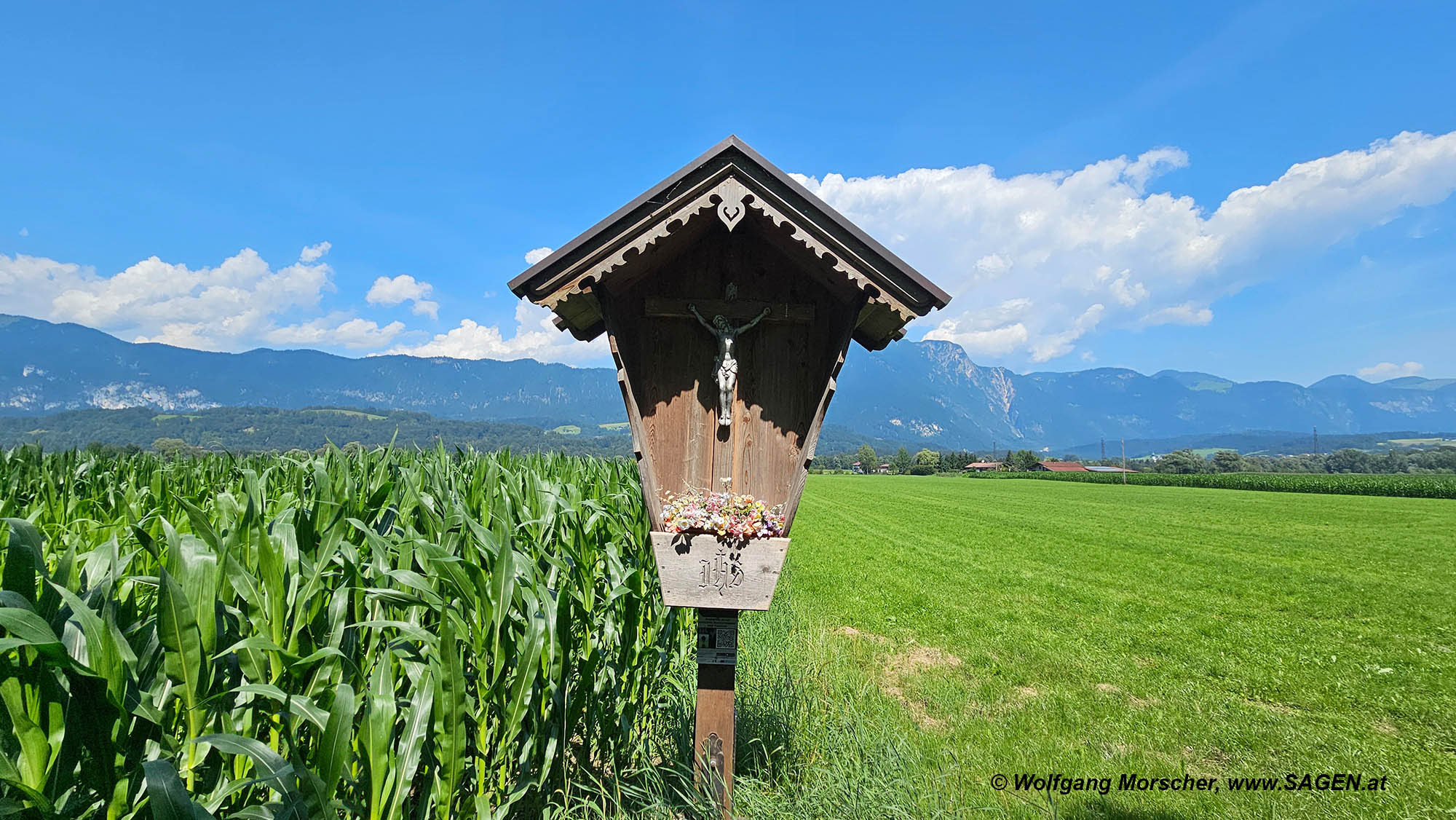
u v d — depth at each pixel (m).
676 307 4.14
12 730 1.89
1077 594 13.90
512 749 3.54
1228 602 13.24
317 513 3.38
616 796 4.06
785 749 4.91
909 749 5.04
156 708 2.14
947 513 37.50
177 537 2.28
